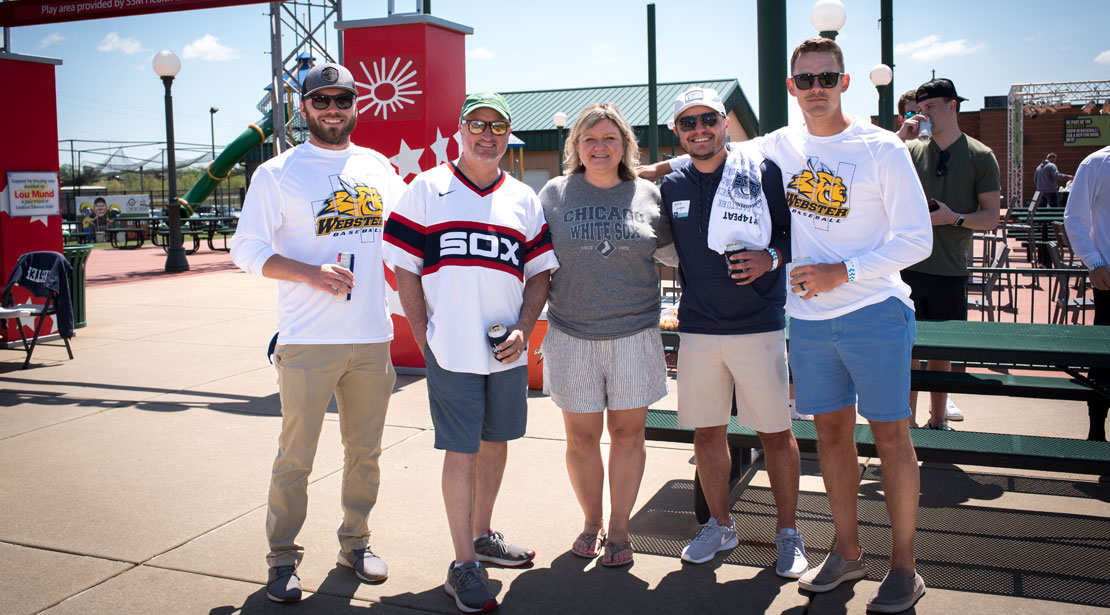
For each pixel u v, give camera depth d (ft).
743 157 10.93
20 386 22.30
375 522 13.14
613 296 11.24
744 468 14.79
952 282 16.34
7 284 24.99
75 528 12.83
